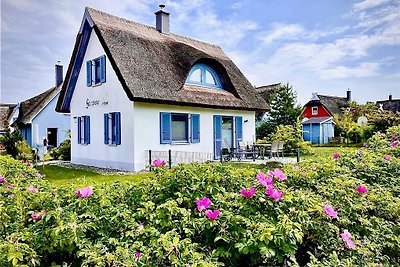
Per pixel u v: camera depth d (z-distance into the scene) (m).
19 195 2.94
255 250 2.06
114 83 13.84
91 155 15.55
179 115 14.62
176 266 1.89
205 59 15.98
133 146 12.82
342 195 2.94
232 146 17.33
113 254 1.99
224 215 2.34
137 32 15.52
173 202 2.48
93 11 14.60
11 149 15.35
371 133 27.38
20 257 1.91
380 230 2.73
